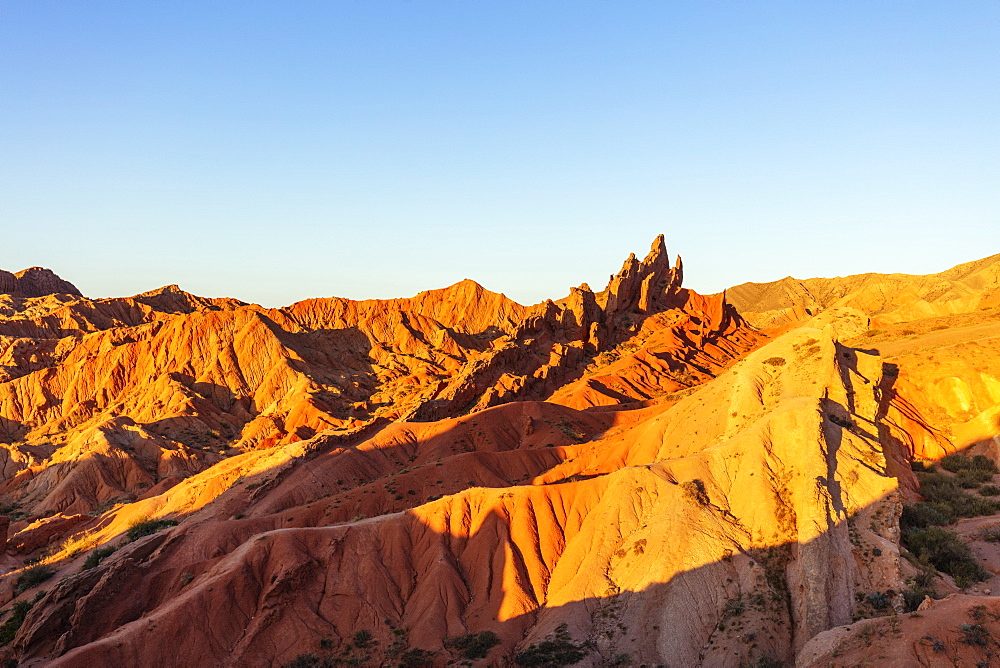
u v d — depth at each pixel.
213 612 61.72
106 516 107.44
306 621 62.59
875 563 58.59
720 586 60.06
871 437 72.38
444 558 68.25
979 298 130.38
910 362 93.00
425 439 114.56
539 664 56.66
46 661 60.91
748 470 68.62
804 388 78.94
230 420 171.88
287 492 97.06
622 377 171.00
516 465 97.94
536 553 68.75
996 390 85.62
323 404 172.00
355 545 69.75
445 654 59.50
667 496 68.81
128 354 190.50
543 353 181.12
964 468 78.62
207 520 85.94
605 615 60.75
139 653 57.97
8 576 85.69
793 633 55.66
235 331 198.12
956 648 44.53
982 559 62.34
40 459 148.88
